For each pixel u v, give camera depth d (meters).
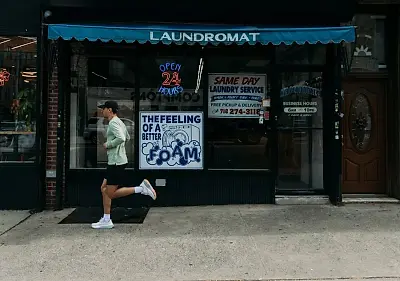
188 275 4.73
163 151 7.96
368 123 8.54
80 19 7.65
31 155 7.76
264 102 8.02
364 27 8.41
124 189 6.64
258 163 8.05
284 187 8.23
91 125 7.99
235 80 8.04
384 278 4.66
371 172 8.55
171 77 7.98
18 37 7.66
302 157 8.25
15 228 6.52
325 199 8.09
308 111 8.24
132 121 8.00
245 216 7.17
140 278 4.66
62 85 7.68
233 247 5.64
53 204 7.71
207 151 7.98
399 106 8.21
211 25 7.67
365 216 7.17
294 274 4.75
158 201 7.91
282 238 6.01
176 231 6.36
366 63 8.41
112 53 7.95
